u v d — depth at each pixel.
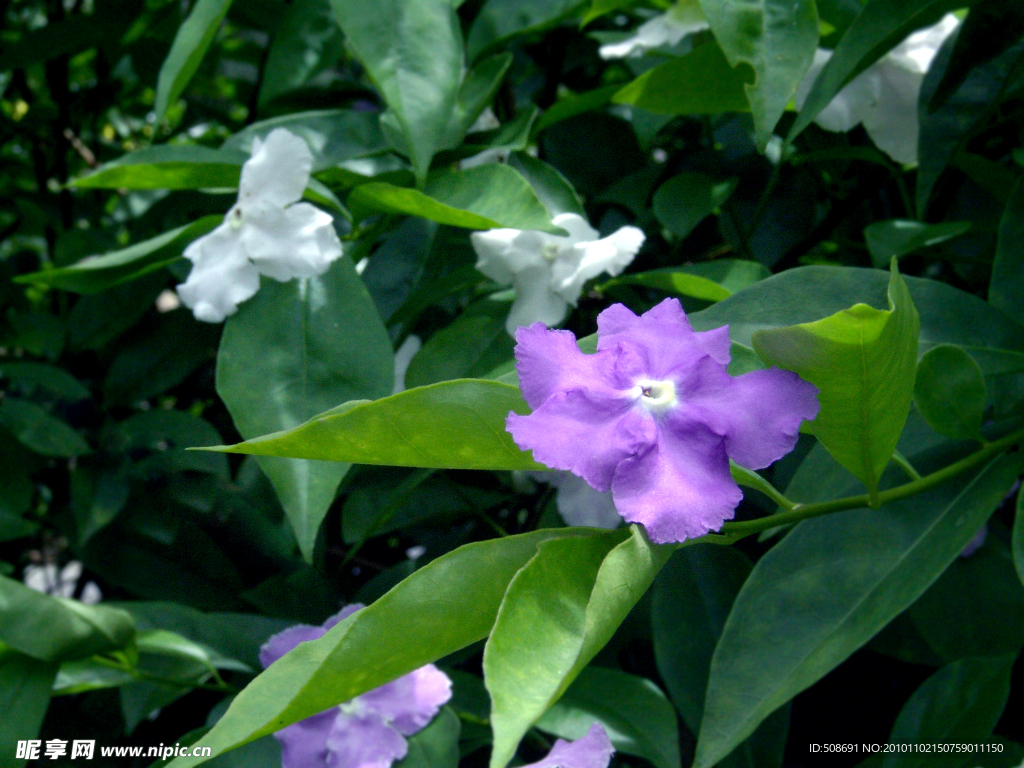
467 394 0.20
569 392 0.20
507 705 0.18
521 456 0.21
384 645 0.20
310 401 0.27
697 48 0.28
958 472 0.24
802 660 0.24
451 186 0.28
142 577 0.35
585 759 0.27
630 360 0.21
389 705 0.28
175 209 0.35
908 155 0.32
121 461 0.35
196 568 0.35
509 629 0.18
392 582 0.32
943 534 0.25
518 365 0.20
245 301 0.28
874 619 0.24
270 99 0.34
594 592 0.18
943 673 0.28
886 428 0.21
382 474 0.32
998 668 0.27
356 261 0.30
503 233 0.29
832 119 0.32
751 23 0.25
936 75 0.30
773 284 0.24
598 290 0.31
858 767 0.28
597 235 0.29
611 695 0.29
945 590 0.30
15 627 0.27
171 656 0.30
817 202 0.37
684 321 0.21
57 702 0.33
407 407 0.20
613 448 0.20
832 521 0.26
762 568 0.26
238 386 0.27
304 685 0.19
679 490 0.20
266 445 0.20
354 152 0.31
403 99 0.27
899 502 0.26
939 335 0.25
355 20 0.27
